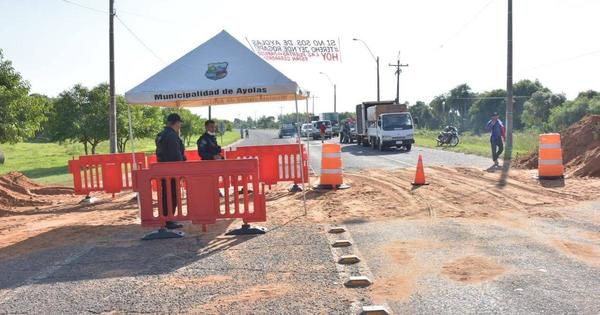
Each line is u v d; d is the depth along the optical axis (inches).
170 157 350.3
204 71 394.3
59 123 1204.5
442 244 271.6
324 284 212.4
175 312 188.4
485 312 176.7
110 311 191.9
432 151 1105.4
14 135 856.9
